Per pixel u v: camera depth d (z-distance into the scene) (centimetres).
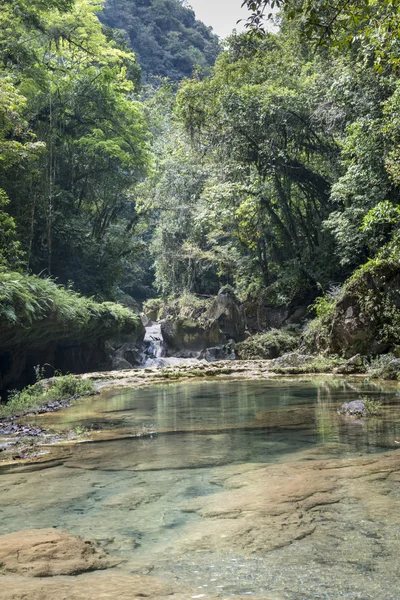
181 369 1781
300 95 2238
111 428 673
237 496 323
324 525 258
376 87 1720
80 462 459
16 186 2314
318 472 370
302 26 660
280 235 2709
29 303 1552
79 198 3234
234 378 1549
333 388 1066
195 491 343
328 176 2512
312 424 616
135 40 8956
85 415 832
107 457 477
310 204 2614
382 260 1543
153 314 4378
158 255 4019
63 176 3053
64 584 199
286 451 470
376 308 1520
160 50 9100
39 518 297
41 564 221
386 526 253
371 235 1814
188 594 187
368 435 522
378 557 216
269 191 2486
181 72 9006
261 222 2658
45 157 2678
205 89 2464
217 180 2719
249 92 2283
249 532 254
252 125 2278
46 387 1305
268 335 2262
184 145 3005
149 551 238
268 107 2191
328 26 663
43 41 2859
